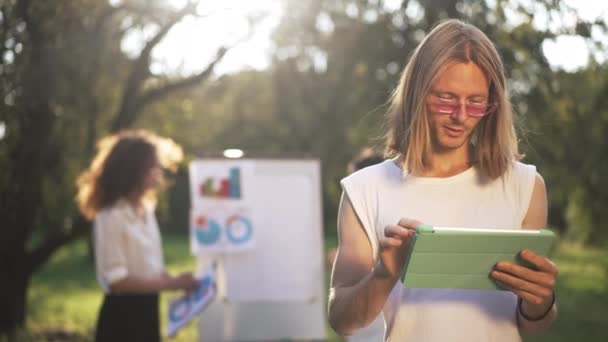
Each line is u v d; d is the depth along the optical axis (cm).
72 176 795
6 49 611
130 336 394
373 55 910
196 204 519
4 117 652
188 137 1021
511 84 736
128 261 395
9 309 770
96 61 762
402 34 870
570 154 806
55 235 779
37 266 777
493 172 186
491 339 181
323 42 995
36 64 646
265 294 523
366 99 941
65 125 774
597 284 1271
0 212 736
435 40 181
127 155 395
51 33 648
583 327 923
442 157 188
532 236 161
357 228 188
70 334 813
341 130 1008
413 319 182
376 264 172
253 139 1170
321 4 963
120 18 779
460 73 176
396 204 185
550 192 893
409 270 163
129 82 740
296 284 527
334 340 773
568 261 1530
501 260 164
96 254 395
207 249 516
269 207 527
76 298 1132
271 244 526
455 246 160
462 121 177
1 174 720
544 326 182
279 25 965
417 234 158
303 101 1058
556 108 754
